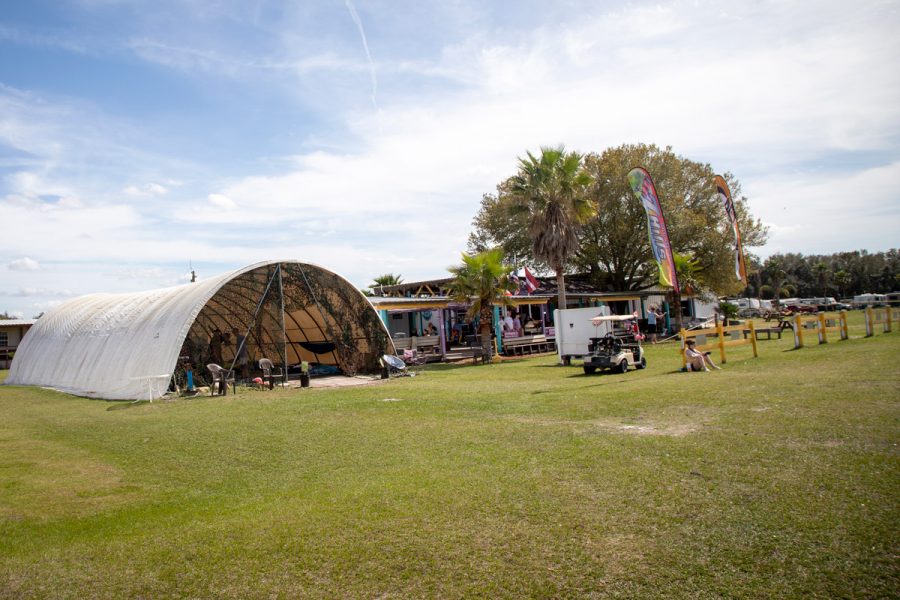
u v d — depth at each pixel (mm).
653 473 6551
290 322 25984
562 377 18266
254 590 4410
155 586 4559
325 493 6742
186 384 18734
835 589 3908
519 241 44844
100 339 21578
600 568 4426
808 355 17156
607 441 8219
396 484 6848
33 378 25188
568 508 5660
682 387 12812
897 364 13016
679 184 41188
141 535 5703
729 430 8211
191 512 6391
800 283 97500
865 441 7020
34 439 11266
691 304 50250
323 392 17094
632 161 39625
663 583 4148
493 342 30266
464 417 11188
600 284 45156
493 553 4797
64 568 4945
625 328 20891
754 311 59562
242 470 8188
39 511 6594
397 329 35188
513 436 9094
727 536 4797
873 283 91125
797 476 6031
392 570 4609
